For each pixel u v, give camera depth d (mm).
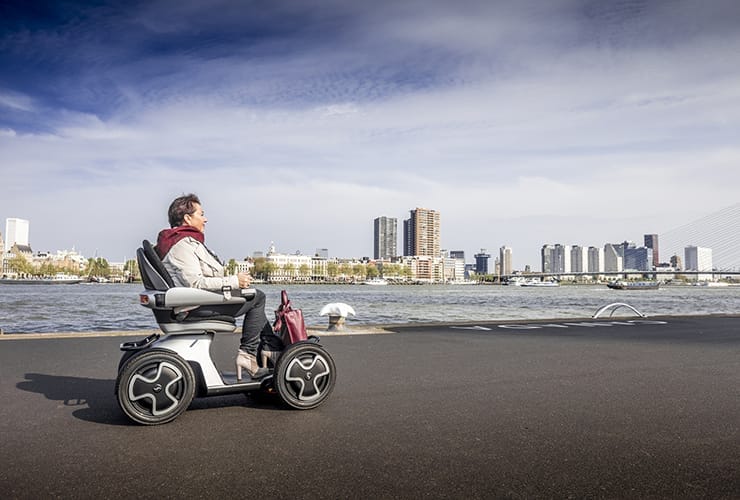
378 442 4266
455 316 39750
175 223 5250
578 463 3834
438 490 3348
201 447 4109
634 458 3943
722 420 4977
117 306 56750
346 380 6781
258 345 5406
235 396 5848
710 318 19016
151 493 3264
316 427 4672
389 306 60969
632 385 6566
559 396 5938
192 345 5031
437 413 5176
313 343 5270
